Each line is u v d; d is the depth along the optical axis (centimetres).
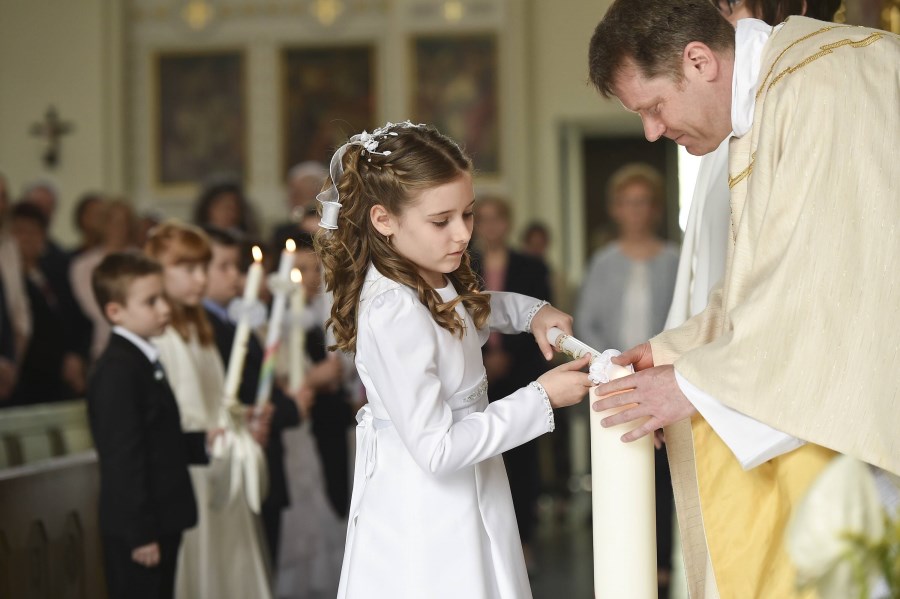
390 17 1112
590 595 520
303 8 1124
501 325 253
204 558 366
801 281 204
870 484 108
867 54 212
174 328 372
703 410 206
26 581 320
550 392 213
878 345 201
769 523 214
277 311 375
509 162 1087
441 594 212
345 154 228
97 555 371
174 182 1131
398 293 213
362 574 217
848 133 206
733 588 216
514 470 578
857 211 204
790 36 221
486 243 621
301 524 475
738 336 206
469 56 1099
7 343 584
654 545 208
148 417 324
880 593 137
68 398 672
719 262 280
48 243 748
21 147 1103
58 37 1106
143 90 1132
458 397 218
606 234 1118
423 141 216
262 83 1127
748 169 222
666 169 1191
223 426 354
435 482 217
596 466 208
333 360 453
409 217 214
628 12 225
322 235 228
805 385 202
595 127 1137
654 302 614
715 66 220
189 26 1130
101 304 331
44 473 339
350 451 508
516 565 222
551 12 1094
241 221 600
